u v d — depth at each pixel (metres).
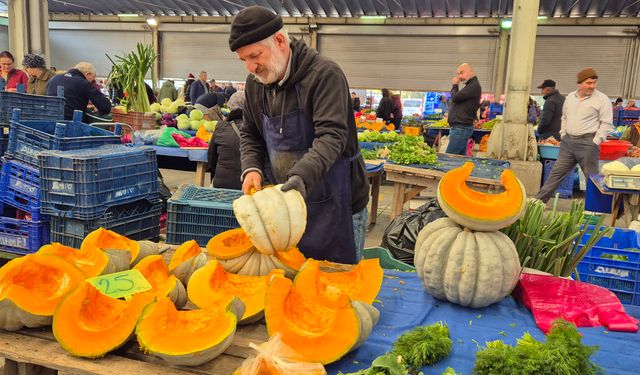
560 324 1.38
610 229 2.21
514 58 7.01
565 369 1.21
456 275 1.67
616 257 2.96
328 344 1.29
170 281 1.53
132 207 3.20
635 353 1.43
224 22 18.41
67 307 1.35
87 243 1.74
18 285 1.44
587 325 1.61
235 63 18.72
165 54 19.20
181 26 18.77
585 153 5.89
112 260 1.64
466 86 7.29
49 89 4.89
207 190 3.29
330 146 1.83
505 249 1.71
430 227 1.85
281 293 1.37
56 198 2.92
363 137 7.42
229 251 1.71
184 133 5.21
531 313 1.71
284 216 1.50
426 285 1.76
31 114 3.61
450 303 1.77
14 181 3.15
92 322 1.38
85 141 3.29
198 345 1.25
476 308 1.73
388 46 17.09
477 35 16.17
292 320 1.37
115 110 6.18
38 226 3.09
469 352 1.42
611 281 2.87
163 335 1.27
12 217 3.34
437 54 16.72
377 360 1.17
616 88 15.24
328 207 2.21
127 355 1.35
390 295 1.83
